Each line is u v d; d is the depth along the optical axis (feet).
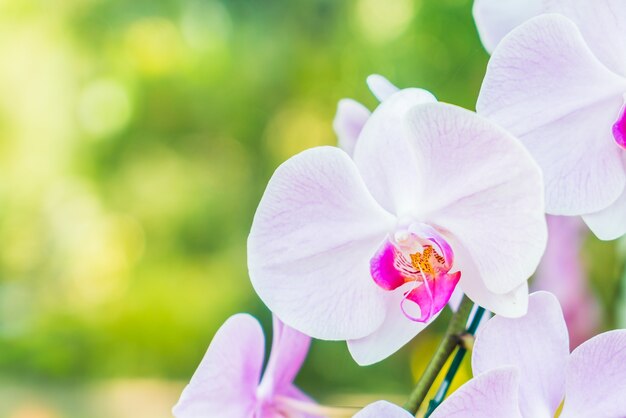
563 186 2.14
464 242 2.12
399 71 8.35
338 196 2.15
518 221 2.06
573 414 2.11
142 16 15.48
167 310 15.16
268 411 2.26
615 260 3.73
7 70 16.31
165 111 15.70
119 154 16.08
